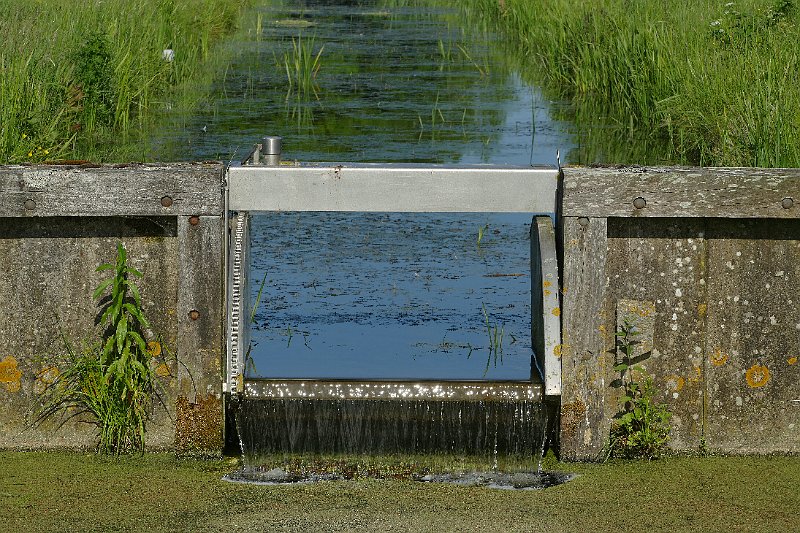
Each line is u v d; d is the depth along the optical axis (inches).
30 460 281.1
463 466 286.0
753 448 287.3
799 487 267.7
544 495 264.4
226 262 283.1
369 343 364.2
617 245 281.6
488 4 1480.1
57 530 242.7
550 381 279.3
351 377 331.6
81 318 282.8
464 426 287.0
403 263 459.2
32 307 282.5
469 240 495.5
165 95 840.3
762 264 282.2
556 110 804.6
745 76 609.0
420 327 380.8
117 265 275.1
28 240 280.5
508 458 287.0
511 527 246.4
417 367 341.4
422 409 285.9
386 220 528.7
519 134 711.1
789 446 287.3
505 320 390.3
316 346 358.9
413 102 830.5
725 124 583.5
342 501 261.1
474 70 993.5
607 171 275.7
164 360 283.3
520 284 433.7
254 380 286.4
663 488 267.6
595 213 276.8
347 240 493.7
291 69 976.3
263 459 286.5
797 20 705.6
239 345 284.4
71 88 680.4
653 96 719.1
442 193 284.4
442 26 1339.8
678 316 283.3
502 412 285.9
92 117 687.7
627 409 284.8
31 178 273.9
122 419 282.5
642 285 282.5
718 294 283.1
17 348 283.7
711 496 262.8
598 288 279.3
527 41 1103.0
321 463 287.3
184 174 273.6
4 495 260.1
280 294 416.2
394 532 243.4
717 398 286.0
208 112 775.7
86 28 786.2
